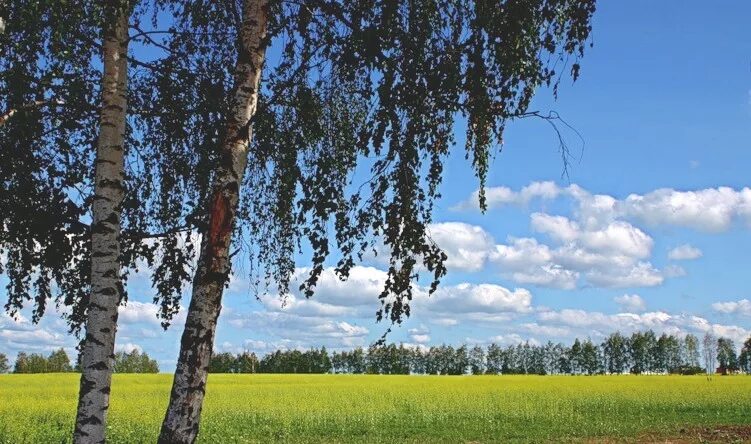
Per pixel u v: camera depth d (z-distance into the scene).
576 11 4.93
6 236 5.93
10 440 14.30
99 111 5.75
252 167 6.45
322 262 5.14
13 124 5.66
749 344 109.06
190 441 4.22
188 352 4.30
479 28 4.93
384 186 5.26
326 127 5.90
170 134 6.42
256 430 17.86
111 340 4.87
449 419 20.38
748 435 16.67
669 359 125.75
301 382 42.69
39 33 5.51
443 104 5.11
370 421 19.27
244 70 4.77
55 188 6.08
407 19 5.05
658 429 18.05
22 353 92.81
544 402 25.02
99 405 4.74
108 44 5.25
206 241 4.48
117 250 5.01
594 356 126.69
